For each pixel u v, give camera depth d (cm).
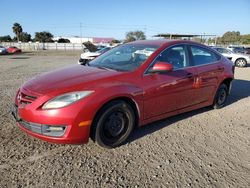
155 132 448
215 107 582
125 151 377
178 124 489
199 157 368
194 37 3566
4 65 1600
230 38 7806
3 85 820
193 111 570
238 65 1870
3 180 299
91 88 352
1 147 374
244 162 360
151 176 318
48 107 335
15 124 459
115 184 300
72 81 365
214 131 464
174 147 395
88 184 298
